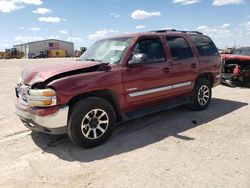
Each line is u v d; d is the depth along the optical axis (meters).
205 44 6.64
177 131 5.05
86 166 3.76
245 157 3.90
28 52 72.94
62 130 4.14
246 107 6.76
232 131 4.99
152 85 5.16
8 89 10.41
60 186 3.27
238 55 10.16
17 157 4.11
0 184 3.35
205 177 3.37
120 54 4.85
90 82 4.24
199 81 6.30
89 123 4.29
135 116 4.96
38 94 3.97
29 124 4.43
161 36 5.56
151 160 3.87
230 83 9.91
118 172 3.56
